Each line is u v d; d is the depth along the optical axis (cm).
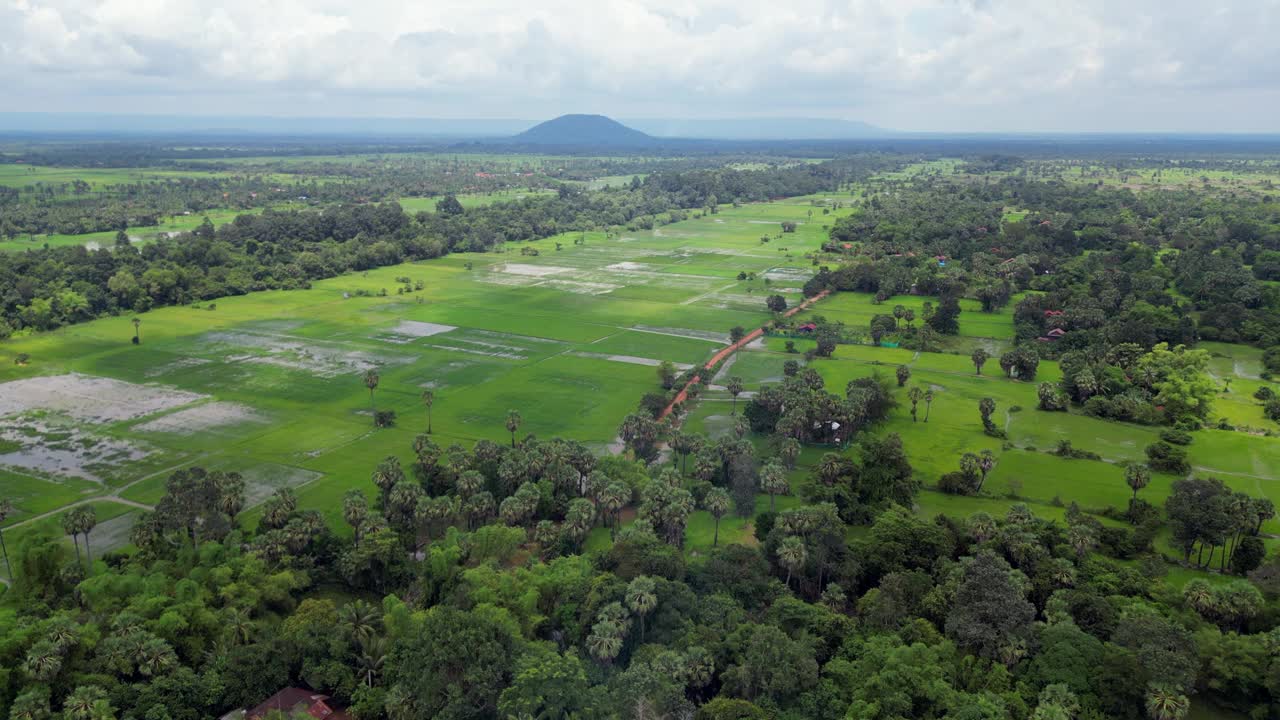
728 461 15500
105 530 13525
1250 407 19788
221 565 11444
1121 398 19288
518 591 11012
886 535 12312
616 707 8681
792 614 10694
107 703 8962
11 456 16375
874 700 9025
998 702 8919
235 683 9650
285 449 16912
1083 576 11481
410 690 9175
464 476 13725
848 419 17075
